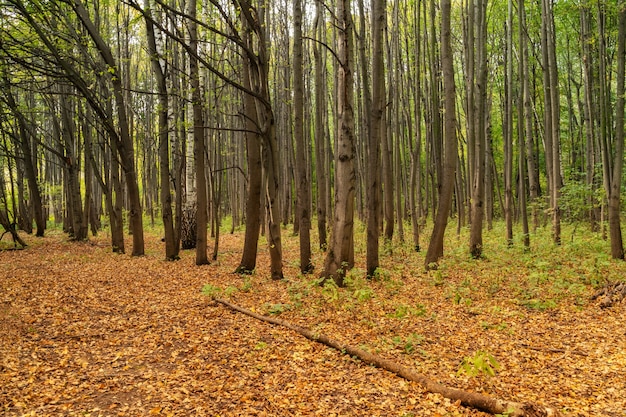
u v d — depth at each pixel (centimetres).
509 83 1611
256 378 587
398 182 1838
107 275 1199
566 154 2912
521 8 1612
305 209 1238
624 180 2225
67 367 608
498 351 685
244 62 1189
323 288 941
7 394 520
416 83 1864
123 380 573
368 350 664
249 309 877
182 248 1850
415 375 577
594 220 1977
